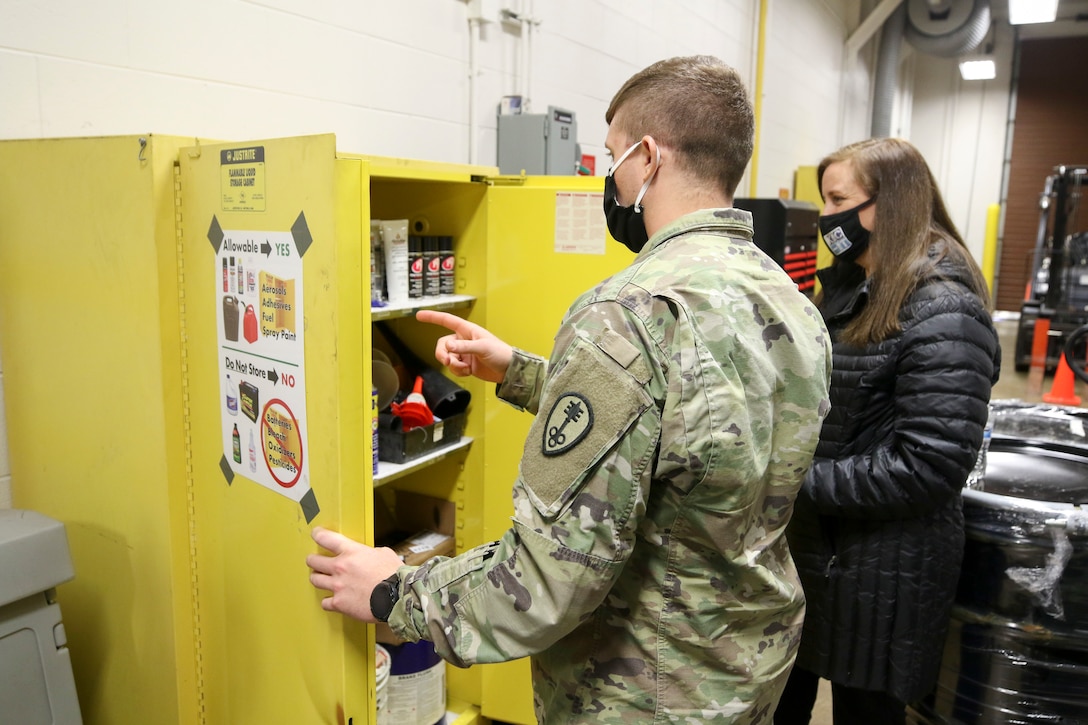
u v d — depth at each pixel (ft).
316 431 3.88
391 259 5.25
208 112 6.03
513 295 5.85
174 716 4.88
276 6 6.45
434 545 6.15
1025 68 30.68
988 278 31.35
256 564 4.44
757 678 3.30
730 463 2.82
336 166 3.57
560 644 3.34
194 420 4.71
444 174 5.21
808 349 3.18
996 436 6.19
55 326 5.03
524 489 2.96
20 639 4.13
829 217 5.23
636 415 2.75
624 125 3.35
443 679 6.11
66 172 4.70
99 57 5.29
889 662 4.81
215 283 4.36
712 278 2.91
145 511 4.77
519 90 9.44
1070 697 4.86
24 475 5.47
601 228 5.53
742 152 3.27
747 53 16.61
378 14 7.40
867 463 4.57
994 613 4.96
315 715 4.19
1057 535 4.73
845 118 24.81
